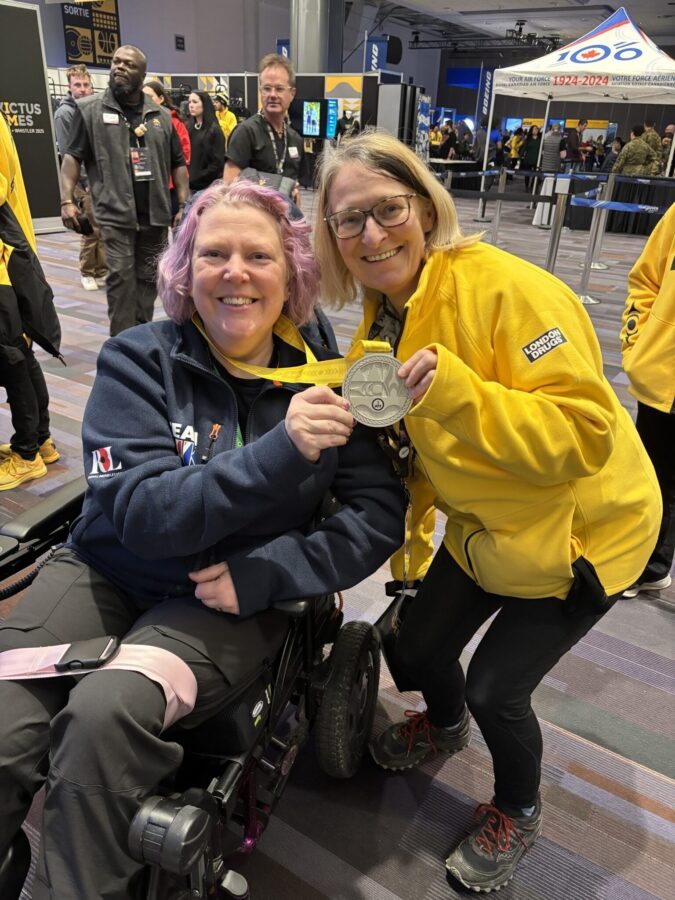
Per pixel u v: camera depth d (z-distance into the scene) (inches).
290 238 49.1
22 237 101.3
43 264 260.7
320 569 47.6
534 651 46.9
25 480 111.3
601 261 305.0
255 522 47.9
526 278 40.7
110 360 49.1
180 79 520.4
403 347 43.9
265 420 50.0
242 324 47.0
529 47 926.4
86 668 39.8
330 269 49.8
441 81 1053.2
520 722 49.1
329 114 466.6
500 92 308.8
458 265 42.5
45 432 116.5
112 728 36.4
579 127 669.3
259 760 49.7
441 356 37.1
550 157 398.0
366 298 49.8
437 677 58.2
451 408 37.5
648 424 81.0
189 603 46.3
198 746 45.8
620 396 156.1
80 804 36.0
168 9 602.2
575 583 43.8
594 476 43.8
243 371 50.6
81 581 49.8
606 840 58.2
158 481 43.9
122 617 49.7
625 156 372.5
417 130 469.1
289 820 59.3
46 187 309.6
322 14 476.7
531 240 353.7
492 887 53.1
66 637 46.2
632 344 76.3
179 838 34.5
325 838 57.7
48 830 36.9
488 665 47.9
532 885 54.4
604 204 219.9
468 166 550.0
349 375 39.8
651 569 89.9
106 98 146.1
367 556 49.1
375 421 40.3
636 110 788.6
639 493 45.9
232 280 45.2
